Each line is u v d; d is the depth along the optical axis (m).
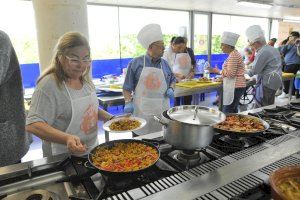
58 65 1.14
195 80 3.80
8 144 1.25
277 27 8.73
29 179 0.87
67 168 0.92
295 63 5.54
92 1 4.70
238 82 3.26
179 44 3.76
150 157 0.92
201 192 0.75
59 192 0.81
